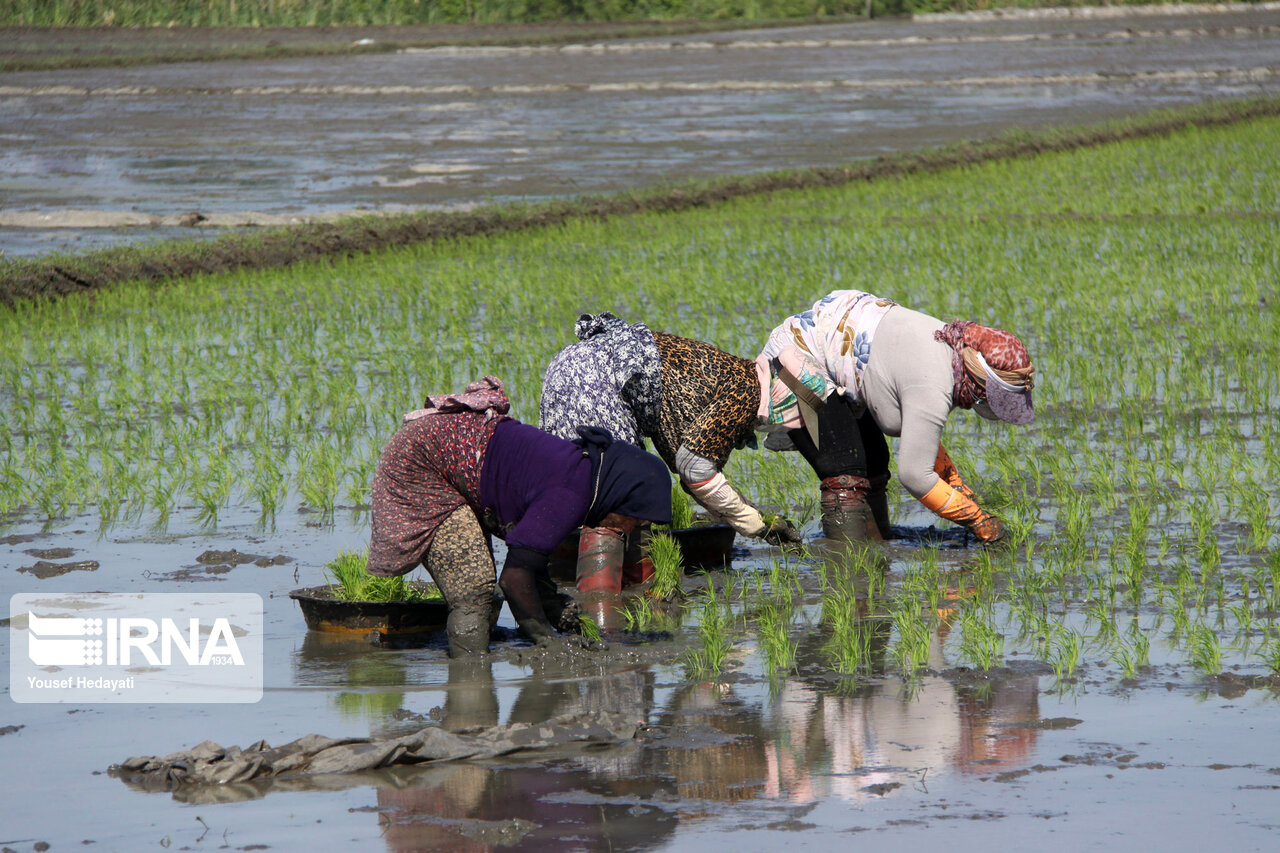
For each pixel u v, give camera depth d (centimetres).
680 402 1609
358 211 5241
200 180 6412
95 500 1938
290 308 3400
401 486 1395
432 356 2777
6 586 1576
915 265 3819
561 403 1563
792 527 1702
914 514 1881
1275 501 1812
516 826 952
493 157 7188
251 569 1647
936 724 1144
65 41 15388
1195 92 9788
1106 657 1304
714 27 17250
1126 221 4575
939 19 18800
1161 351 2702
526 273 3781
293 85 11350
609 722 1141
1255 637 1342
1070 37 15288
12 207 5553
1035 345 2809
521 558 1373
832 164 6650
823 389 1700
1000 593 1506
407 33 16825
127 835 951
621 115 9212
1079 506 1794
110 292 3672
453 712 1206
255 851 923
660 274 3762
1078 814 961
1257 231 4216
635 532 1561
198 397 2544
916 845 914
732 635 1416
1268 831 930
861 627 1420
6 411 2458
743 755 1083
